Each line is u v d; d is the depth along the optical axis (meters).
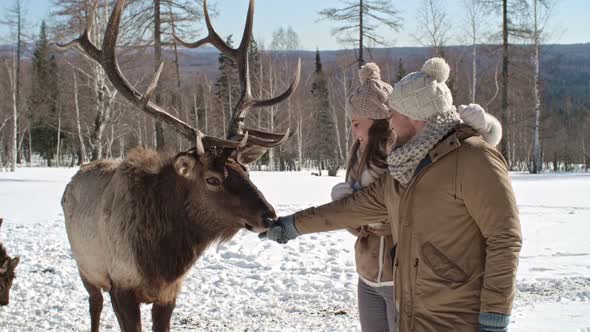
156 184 4.61
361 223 3.41
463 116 2.79
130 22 23.20
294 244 9.92
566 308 5.79
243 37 5.36
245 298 6.99
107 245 4.76
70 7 21.59
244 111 5.12
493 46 35.38
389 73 43.28
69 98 45.69
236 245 9.69
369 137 3.59
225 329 5.77
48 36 22.50
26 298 6.96
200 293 7.17
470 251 2.67
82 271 5.38
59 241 10.39
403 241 2.81
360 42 30.14
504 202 2.53
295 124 48.84
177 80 29.89
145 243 4.55
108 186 4.93
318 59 60.09
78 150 52.62
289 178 27.11
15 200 16.89
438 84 2.76
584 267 7.98
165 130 27.47
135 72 25.06
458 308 2.65
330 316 6.16
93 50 5.07
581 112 81.75
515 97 40.59
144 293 4.66
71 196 5.44
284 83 45.81
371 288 3.70
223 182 4.45
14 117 38.38
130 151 4.95
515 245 2.50
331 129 56.72
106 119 24.52
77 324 6.05
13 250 9.60
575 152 66.75
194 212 4.57
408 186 2.78
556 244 9.71
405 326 2.80
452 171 2.65
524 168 56.00
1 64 46.59
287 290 7.29
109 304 6.78
